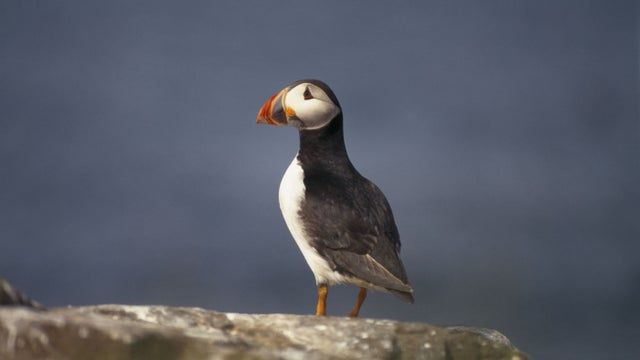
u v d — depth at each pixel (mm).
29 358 4617
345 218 7207
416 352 5727
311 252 7309
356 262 7113
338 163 7664
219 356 4816
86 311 5484
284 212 7512
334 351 5574
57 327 4703
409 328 5832
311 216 7266
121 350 4719
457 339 5867
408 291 6949
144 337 4781
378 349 5641
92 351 4703
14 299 4980
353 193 7398
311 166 7605
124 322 4988
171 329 5113
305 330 5680
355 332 5715
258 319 5770
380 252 7164
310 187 7383
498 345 5938
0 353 4605
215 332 5293
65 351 4672
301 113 7652
